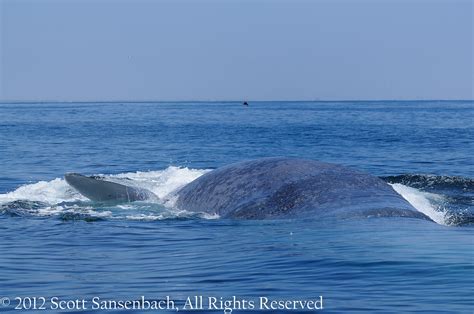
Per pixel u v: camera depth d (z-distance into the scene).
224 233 49.72
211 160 124.19
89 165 115.50
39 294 36.12
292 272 38.53
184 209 59.97
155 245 48.25
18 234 53.38
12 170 106.56
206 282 37.44
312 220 50.22
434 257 40.38
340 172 55.25
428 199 66.44
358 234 45.94
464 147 154.38
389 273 37.50
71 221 58.53
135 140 177.75
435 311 31.31
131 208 63.19
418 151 143.62
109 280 38.62
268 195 54.25
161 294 35.31
